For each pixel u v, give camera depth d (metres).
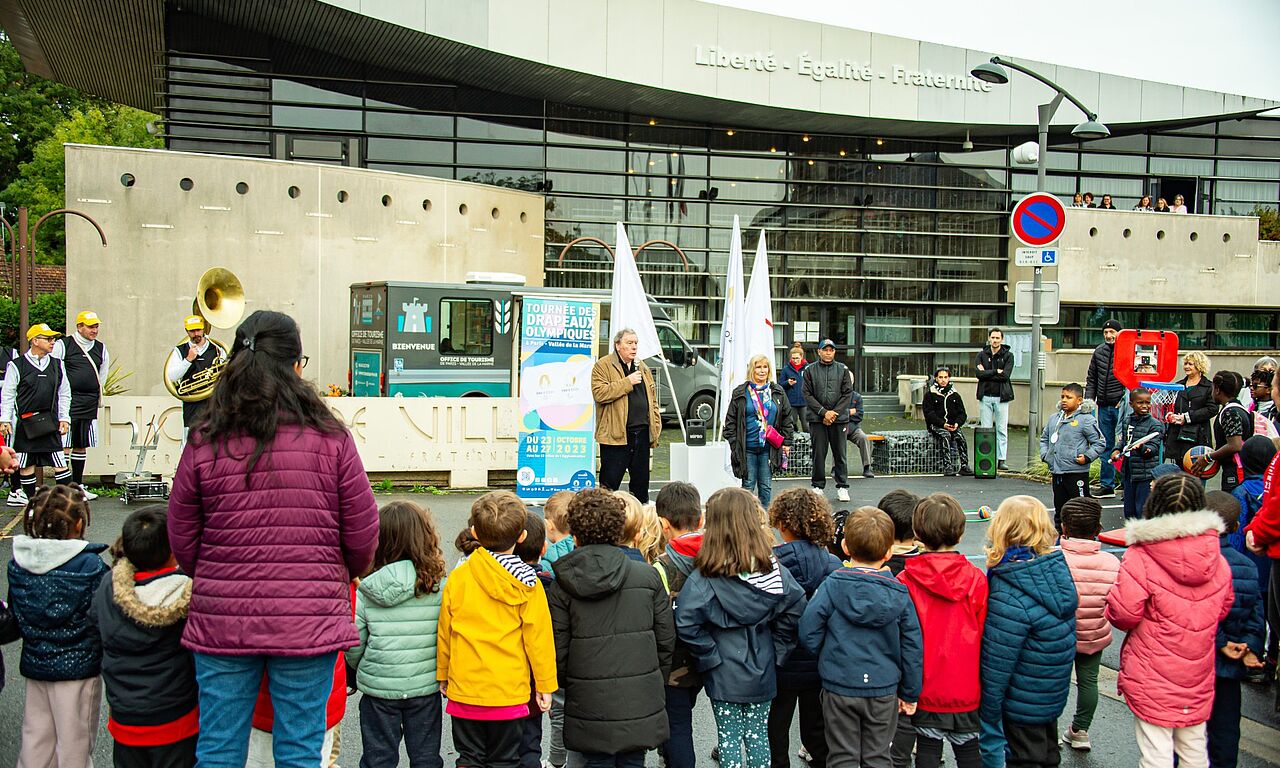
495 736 4.49
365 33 20.25
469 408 13.23
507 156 23.70
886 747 4.68
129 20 21.64
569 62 21.27
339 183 19.80
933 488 14.15
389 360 15.73
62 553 4.43
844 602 4.64
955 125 25.73
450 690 4.46
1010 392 15.84
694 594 4.67
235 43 21.28
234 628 3.59
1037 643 4.80
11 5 21.39
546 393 12.08
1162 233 26.98
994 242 28.03
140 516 4.12
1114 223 26.61
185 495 3.66
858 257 27.06
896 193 27.38
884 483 14.58
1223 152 29.36
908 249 27.45
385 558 4.58
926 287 27.58
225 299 13.77
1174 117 27.72
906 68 24.77
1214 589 4.85
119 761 4.18
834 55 24.06
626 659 4.50
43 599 4.39
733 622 4.66
